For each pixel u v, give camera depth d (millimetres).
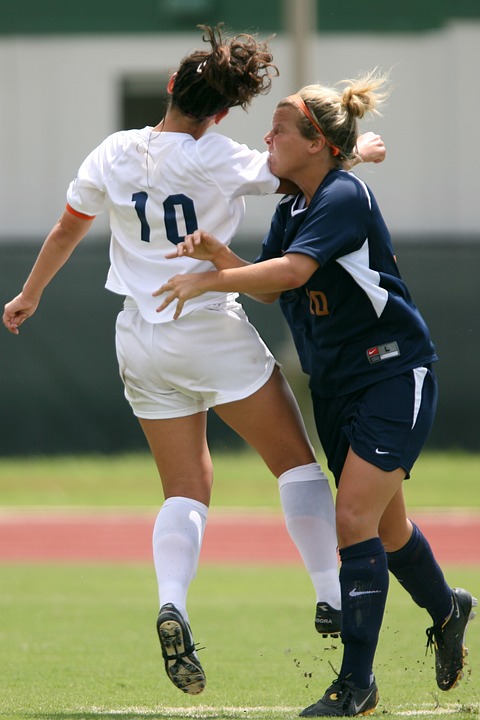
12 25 68438
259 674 19516
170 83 15703
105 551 38906
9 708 16125
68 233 16359
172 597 14703
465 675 19391
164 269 15562
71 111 68750
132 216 15570
